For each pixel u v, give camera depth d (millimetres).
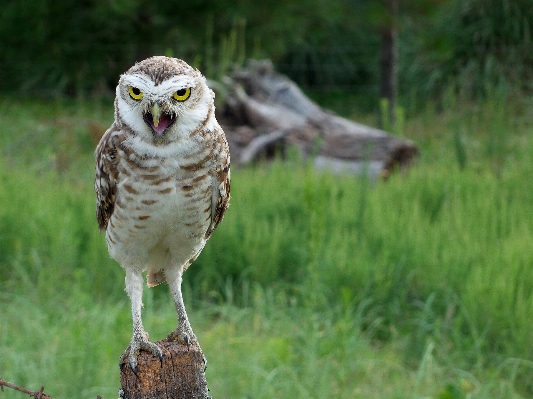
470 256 11625
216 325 10906
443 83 26172
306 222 12758
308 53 30734
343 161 17703
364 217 13008
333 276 11352
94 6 22047
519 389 9773
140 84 5840
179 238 6371
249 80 20484
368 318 10945
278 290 11758
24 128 22922
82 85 26641
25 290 11602
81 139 21500
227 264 12070
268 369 9617
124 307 11336
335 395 9211
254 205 13797
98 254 12203
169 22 22078
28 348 9883
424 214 13711
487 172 16438
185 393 5477
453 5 25547
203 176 6141
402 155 17812
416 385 9234
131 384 5488
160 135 5926
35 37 23328
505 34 25844
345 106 29109
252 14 21328
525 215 13375
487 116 22516
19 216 13234
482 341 9977
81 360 9250
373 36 30328
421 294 11469
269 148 18688
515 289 10859
